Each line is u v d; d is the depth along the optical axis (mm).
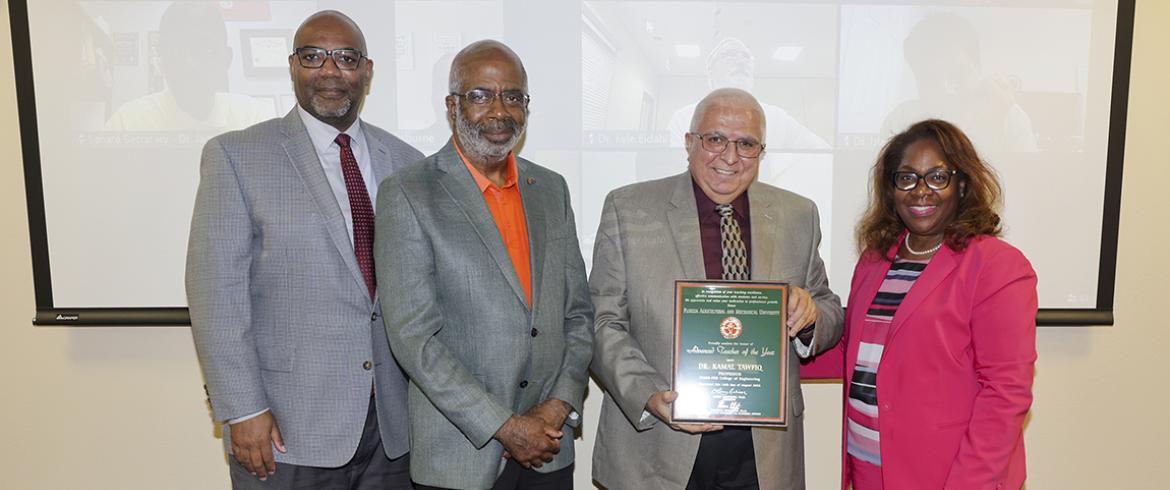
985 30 2391
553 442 1603
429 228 1602
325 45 1779
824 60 2381
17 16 2260
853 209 2426
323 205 1735
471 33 2340
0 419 2422
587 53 2359
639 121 2385
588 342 1775
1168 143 2477
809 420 2547
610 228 1871
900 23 2383
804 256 1849
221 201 1684
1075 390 2557
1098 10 2396
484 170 1719
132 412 2436
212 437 2451
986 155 2422
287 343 1721
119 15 2277
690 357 1690
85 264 2336
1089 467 2570
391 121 2348
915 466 1590
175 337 2426
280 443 1725
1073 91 2412
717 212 1835
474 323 1619
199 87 2303
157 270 2348
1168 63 2451
